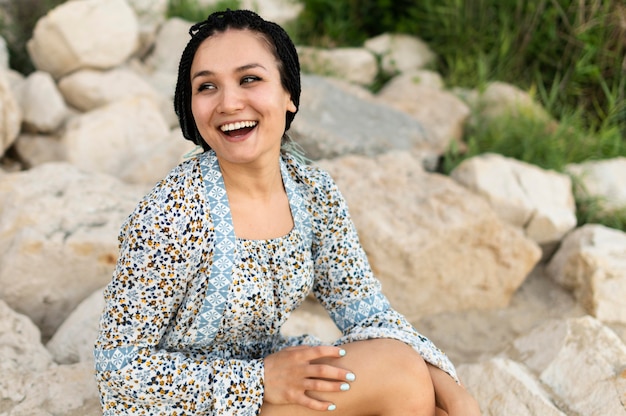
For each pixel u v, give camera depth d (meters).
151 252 1.69
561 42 5.76
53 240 3.12
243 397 1.80
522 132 4.95
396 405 1.81
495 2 6.04
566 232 3.98
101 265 3.19
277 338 2.09
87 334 2.73
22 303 3.12
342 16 6.54
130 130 4.60
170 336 1.85
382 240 3.40
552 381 2.63
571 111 5.57
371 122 4.88
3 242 3.26
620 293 3.50
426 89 5.54
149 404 1.80
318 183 2.00
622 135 5.35
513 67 5.89
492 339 3.38
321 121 4.66
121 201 3.51
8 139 4.41
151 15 6.07
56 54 4.99
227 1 6.35
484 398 2.55
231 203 1.83
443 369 1.94
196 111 1.75
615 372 2.56
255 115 1.74
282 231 1.90
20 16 5.74
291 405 1.83
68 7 4.96
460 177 4.14
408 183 3.86
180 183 1.75
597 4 5.60
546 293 3.77
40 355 2.64
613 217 4.27
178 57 5.83
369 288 2.10
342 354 1.83
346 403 1.81
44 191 3.46
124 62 5.57
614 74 5.57
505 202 3.95
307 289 1.97
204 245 1.75
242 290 1.80
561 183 4.20
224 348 1.96
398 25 6.36
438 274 3.48
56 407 2.33
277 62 1.77
